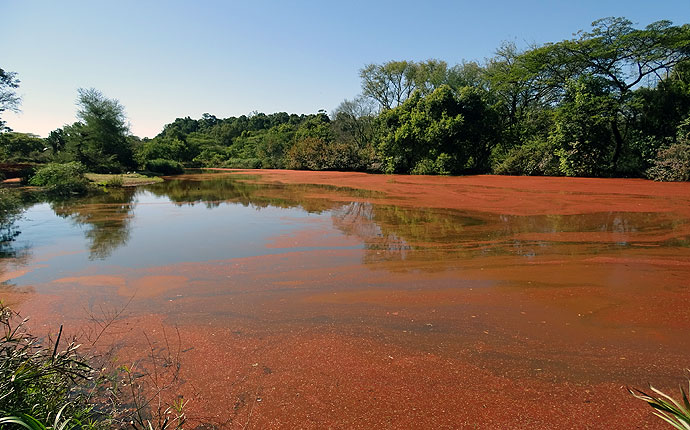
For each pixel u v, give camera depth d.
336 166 36.53
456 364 3.10
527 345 3.38
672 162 16.80
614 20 18.53
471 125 25.17
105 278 5.50
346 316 4.07
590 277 5.11
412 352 3.30
